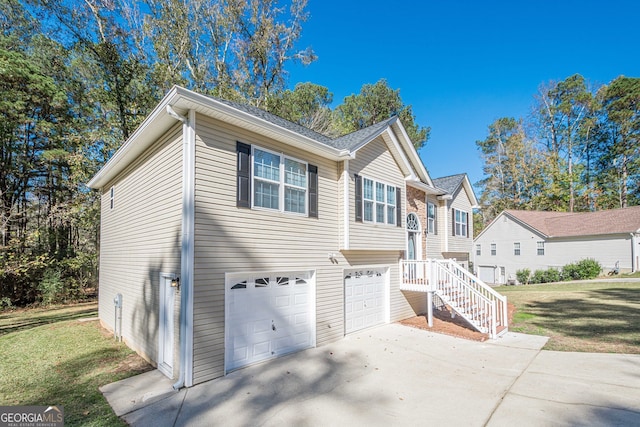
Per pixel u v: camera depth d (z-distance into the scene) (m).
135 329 7.80
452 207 16.27
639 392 4.86
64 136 16.69
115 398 5.11
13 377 6.07
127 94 17.20
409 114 27.12
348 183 8.95
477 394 5.07
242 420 4.42
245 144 6.71
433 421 4.27
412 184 12.34
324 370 6.34
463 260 17.53
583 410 4.38
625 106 32.47
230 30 20.16
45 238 16.84
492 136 41.78
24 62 14.91
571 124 36.25
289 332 7.43
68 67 17.02
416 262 10.80
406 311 11.40
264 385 5.61
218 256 6.06
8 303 14.87
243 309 6.54
